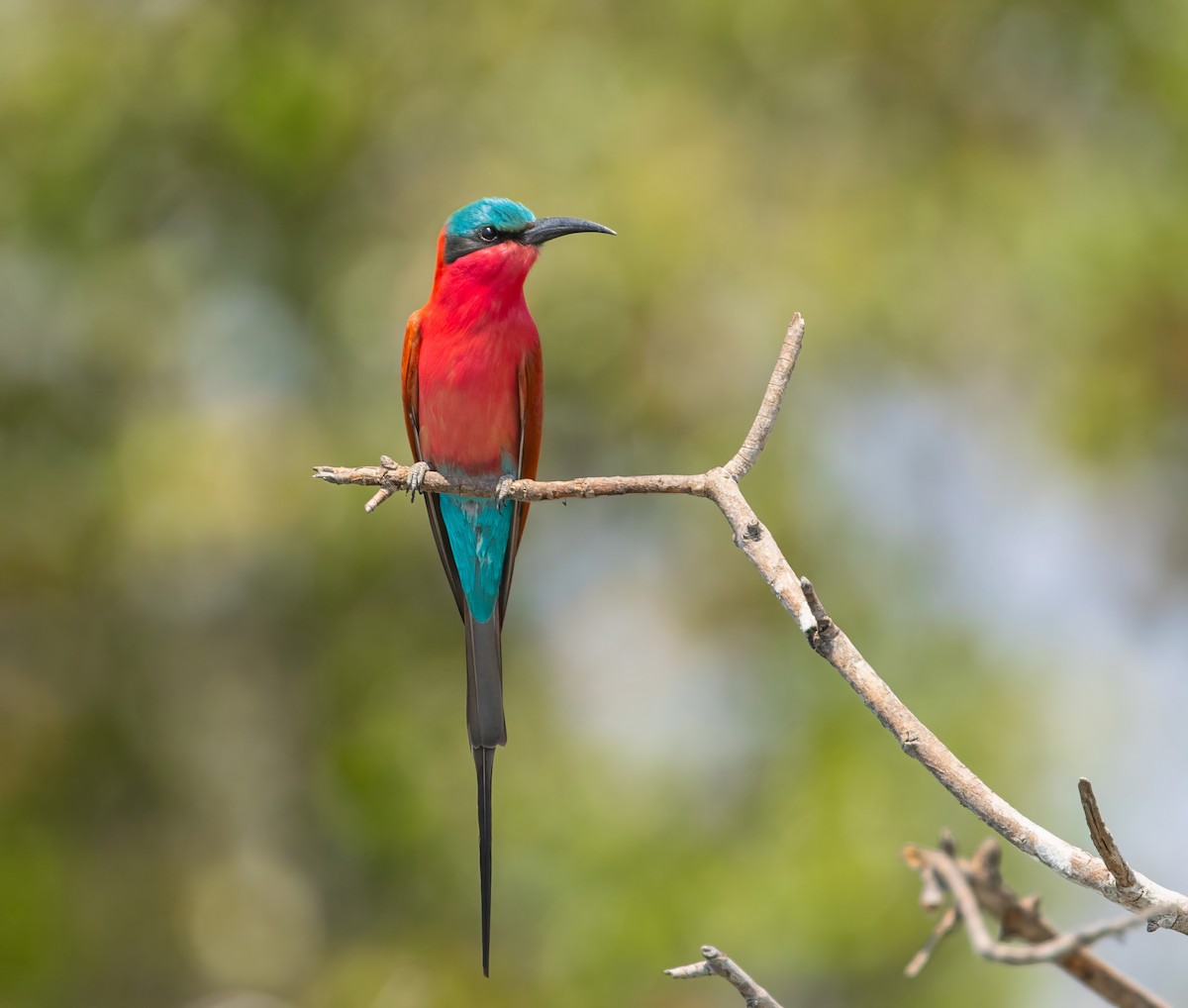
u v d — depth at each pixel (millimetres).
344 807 15414
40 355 15195
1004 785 13492
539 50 14969
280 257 15617
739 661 14641
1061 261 14070
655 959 13375
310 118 15070
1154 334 14383
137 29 15617
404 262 14484
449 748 15188
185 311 15594
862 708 13828
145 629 15727
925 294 13977
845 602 14086
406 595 15461
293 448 14656
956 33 15438
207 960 15828
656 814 14328
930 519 15078
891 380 14336
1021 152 15250
